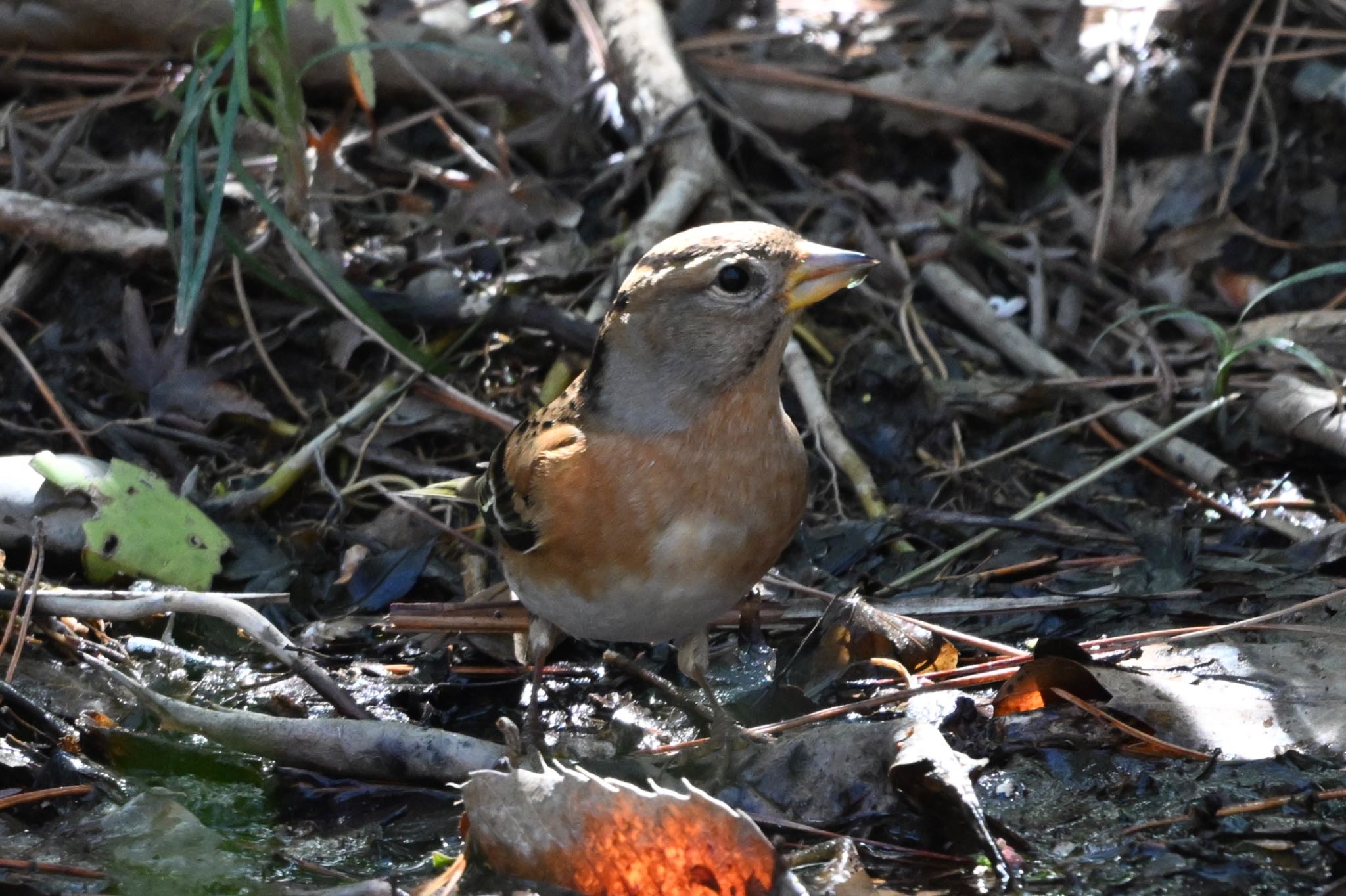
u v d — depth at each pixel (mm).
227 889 7027
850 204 13328
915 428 11625
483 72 13727
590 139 13641
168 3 13438
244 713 8156
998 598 9602
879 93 13867
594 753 8531
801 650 9266
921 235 12961
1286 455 11086
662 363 7676
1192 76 14211
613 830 6758
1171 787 7734
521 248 12453
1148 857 7180
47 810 7617
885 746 7633
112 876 7070
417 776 7961
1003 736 8195
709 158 12930
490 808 6996
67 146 12289
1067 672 8375
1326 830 7293
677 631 8273
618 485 7711
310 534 10406
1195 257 12922
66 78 13508
